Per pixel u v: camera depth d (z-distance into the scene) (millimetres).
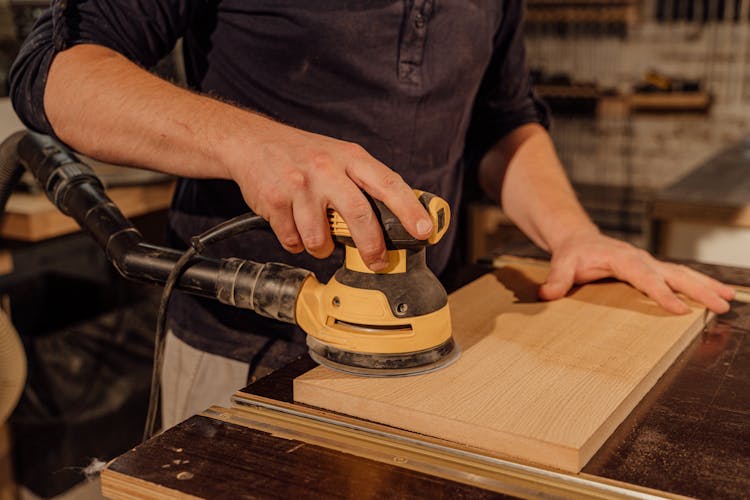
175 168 791
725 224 1900
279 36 955
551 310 956
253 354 1028
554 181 1260
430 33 992
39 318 1972
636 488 603
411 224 685
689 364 854
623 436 687
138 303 2102
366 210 683
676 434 691
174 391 1106
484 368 777
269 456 651
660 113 3615
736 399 764
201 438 681
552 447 631
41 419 1854
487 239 3205
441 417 676
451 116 1073
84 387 1924
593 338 862
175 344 1101
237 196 1016
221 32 993
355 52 956
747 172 2281
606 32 3629
